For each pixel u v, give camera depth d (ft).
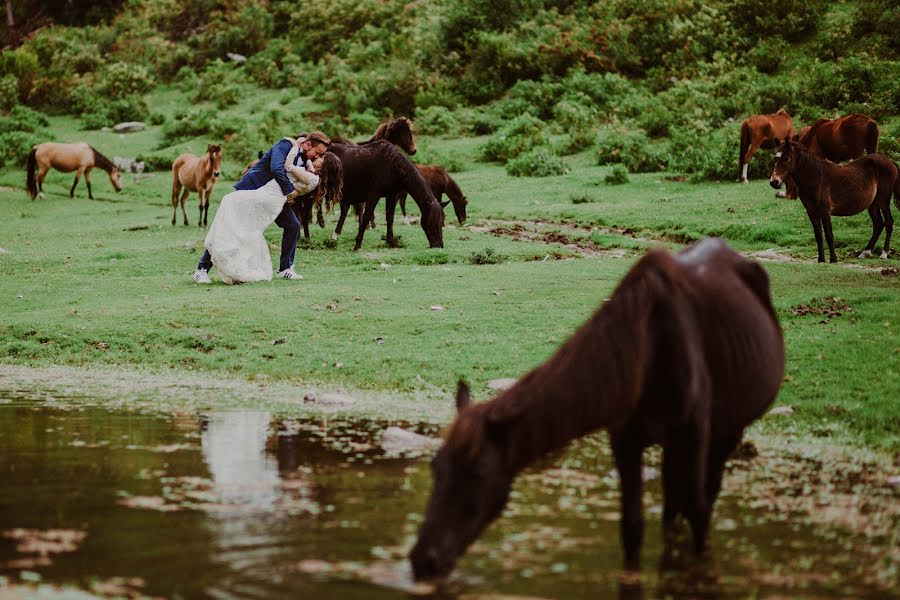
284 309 40.50
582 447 22.59
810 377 27.96
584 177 83.56
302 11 161.89
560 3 140.05
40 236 68.03
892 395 25.77
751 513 16.76
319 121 122.62
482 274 47.67
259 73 149.18
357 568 13.35
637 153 86.58
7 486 17.94
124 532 14.97
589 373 12.23
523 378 12.41
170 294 45.27
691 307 13.43
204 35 164.66
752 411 14.88
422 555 11.42
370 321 38.24
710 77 105.19
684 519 16.20
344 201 56.44
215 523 15.55
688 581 13.14
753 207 63.93
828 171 49.88
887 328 32.86
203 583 12.68
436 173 66.13
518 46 125.90
